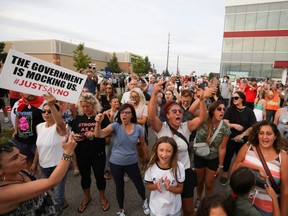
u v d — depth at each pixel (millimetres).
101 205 3434
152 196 2465
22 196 1396
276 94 7637
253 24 28188
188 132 2797
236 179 1952
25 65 2336
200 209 1854
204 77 14555
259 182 2270
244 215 1900
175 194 2395
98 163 3236
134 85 6676
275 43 27078
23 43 52344
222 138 3051
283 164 2260
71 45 55156
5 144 1549
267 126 2326
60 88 2584
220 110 2928
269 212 2164
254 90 9055
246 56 29188
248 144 2535
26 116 3463
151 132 7711
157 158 2426
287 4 25609
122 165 3033
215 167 3137
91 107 3225
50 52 50562
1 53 35406
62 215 3199
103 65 71438
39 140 2881
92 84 8016
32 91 2422
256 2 27469
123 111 2990
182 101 4250
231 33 29844
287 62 25203
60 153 2912
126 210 3355
